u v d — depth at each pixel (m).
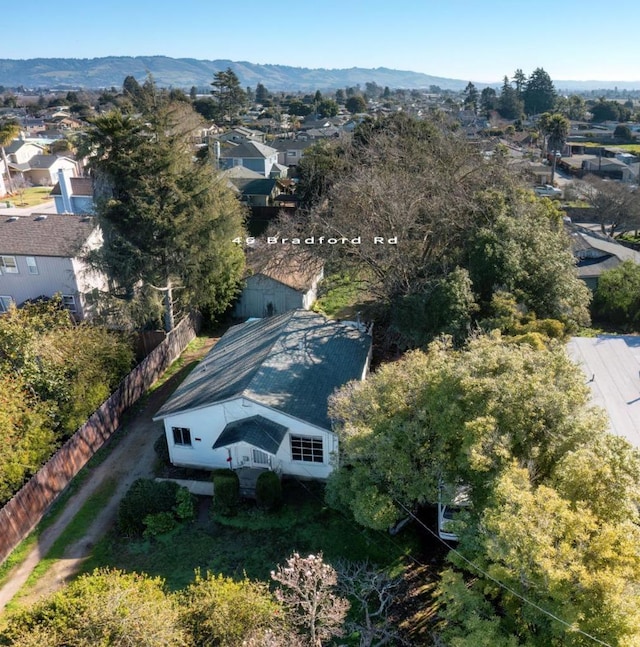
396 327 25.19
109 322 26.80
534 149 96.69
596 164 80.12
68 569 15.41
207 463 19.41
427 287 24.55
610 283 31.16
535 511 9.12
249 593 11.62
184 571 15.13
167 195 25.45
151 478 19.19
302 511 17.16
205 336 31.08
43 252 29.48
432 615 13.20
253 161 70.50
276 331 23.00
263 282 32.53
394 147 38.66
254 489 17.73
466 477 12.38
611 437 10.95
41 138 109.31
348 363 21.88
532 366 12.88
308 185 50.66
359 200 29.14
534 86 165.62
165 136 25.39
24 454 17.77
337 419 16.75
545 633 9.30
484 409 11.64
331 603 12.09
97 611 10.46
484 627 9.47
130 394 23.55
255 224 53.12
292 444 18.23
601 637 8.21
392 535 15.87
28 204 66.69
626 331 30.47
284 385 19.08
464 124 103.00
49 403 20.06
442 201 27.98
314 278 34.78
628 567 8.45
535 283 23.91
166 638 10.23
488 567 10.55
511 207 28.97
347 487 14.63
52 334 22.30
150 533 16.47
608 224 55.16
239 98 151.75
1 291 31.00
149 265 25.66
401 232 27.69
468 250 25.91
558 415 11.32
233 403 18.06
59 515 17.55
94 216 26.08
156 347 26.45
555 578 8.31
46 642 10.16
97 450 20.77
